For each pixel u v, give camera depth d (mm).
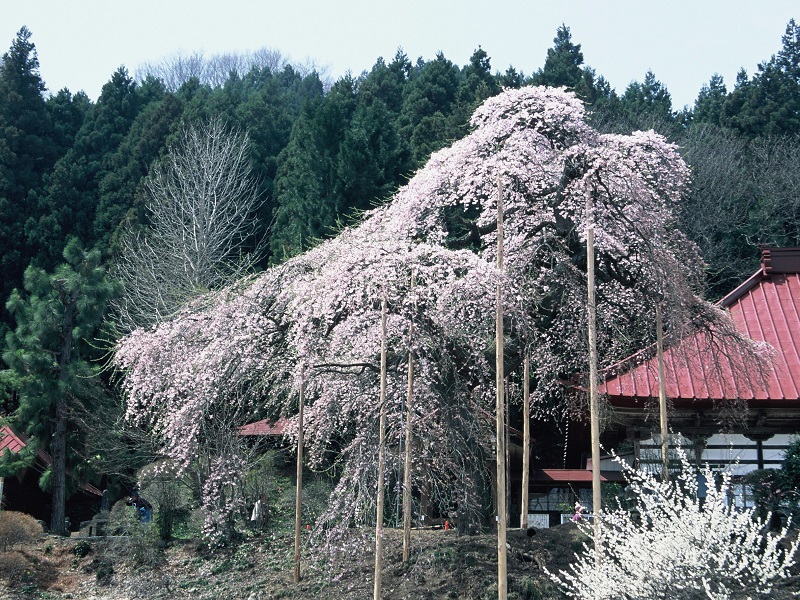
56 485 24000
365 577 15797
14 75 45094
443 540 16266
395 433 16359
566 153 15758
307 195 31500
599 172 15609
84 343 25547
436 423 16781
